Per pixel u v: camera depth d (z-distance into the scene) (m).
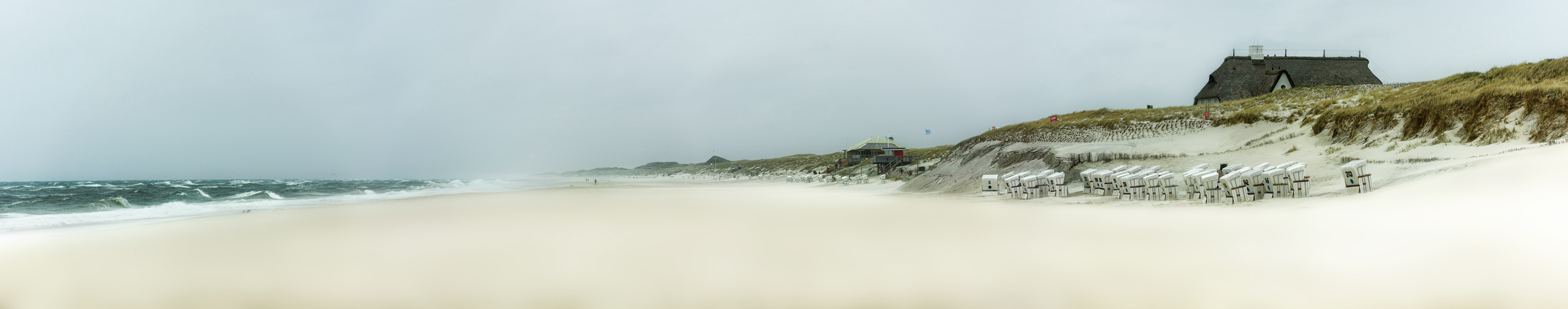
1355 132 22.45
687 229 11.34
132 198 37.38
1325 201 11.54
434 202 27.45
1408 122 20.38
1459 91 22.38
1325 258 6.20
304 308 5.70
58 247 10.84
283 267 7.84
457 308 5.51
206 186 67.12
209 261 8.52
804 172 95.19
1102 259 6.81
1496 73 24.36
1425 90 28.62
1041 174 19.47
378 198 36.81
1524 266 5.30
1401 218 8.30
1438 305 4.62
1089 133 44.94
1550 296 4.58
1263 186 13.27
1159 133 39.53
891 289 5.86
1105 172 18.05
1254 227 8.61
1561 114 15.30
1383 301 4.78
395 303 5.79
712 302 5.57
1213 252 6.89
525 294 5.99
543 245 9.24
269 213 20.95
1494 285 4.91
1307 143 23.95
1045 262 6.81
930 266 6.80
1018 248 7.76
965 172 34.22
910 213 14.82
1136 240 8.05
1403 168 15.46
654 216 15.20
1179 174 21.48
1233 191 12.95
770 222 12.59
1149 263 6.45
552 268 7.25
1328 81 62.16
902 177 49.66
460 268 7.41
